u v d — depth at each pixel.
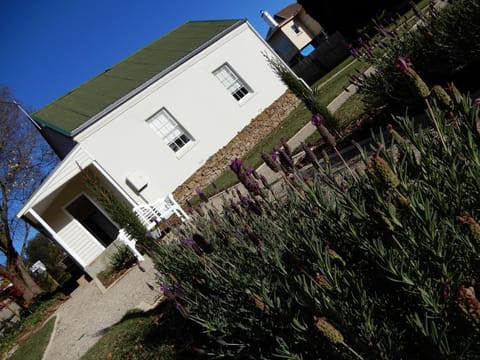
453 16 5.16
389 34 6.17
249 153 15.30
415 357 1.86
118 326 6.80
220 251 3.48
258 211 2.83
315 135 8.80
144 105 15.36
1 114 23.25
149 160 15.06
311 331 2.03
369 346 1.72
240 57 17.47
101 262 12.76
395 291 2.01
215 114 16.56
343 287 1.97
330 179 2.22
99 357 5.84
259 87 17.58
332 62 25.64
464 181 1.85
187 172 15.64
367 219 1.86
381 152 1.77
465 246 1.65
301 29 48.50
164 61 17.11
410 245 1.81
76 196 15.28
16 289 18.34
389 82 5.70
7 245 19.62
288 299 2.28
